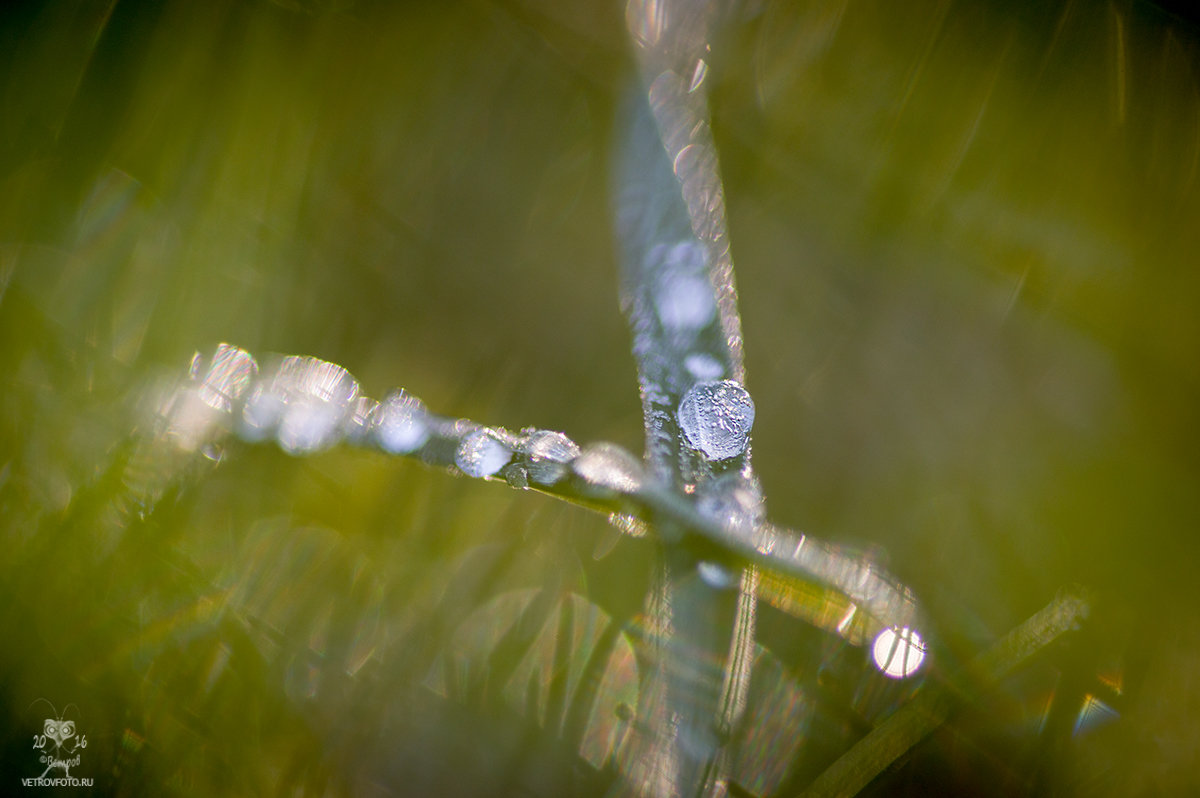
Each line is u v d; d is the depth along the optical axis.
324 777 0.11
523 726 0.11
